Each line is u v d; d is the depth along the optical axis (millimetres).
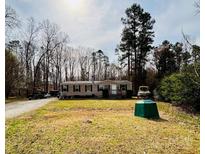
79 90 41344
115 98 39125
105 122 12414
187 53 22688
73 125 11430
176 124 13070
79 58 72188
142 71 48500
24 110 20875
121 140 8969
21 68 51062
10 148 8086
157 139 9273
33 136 9523
